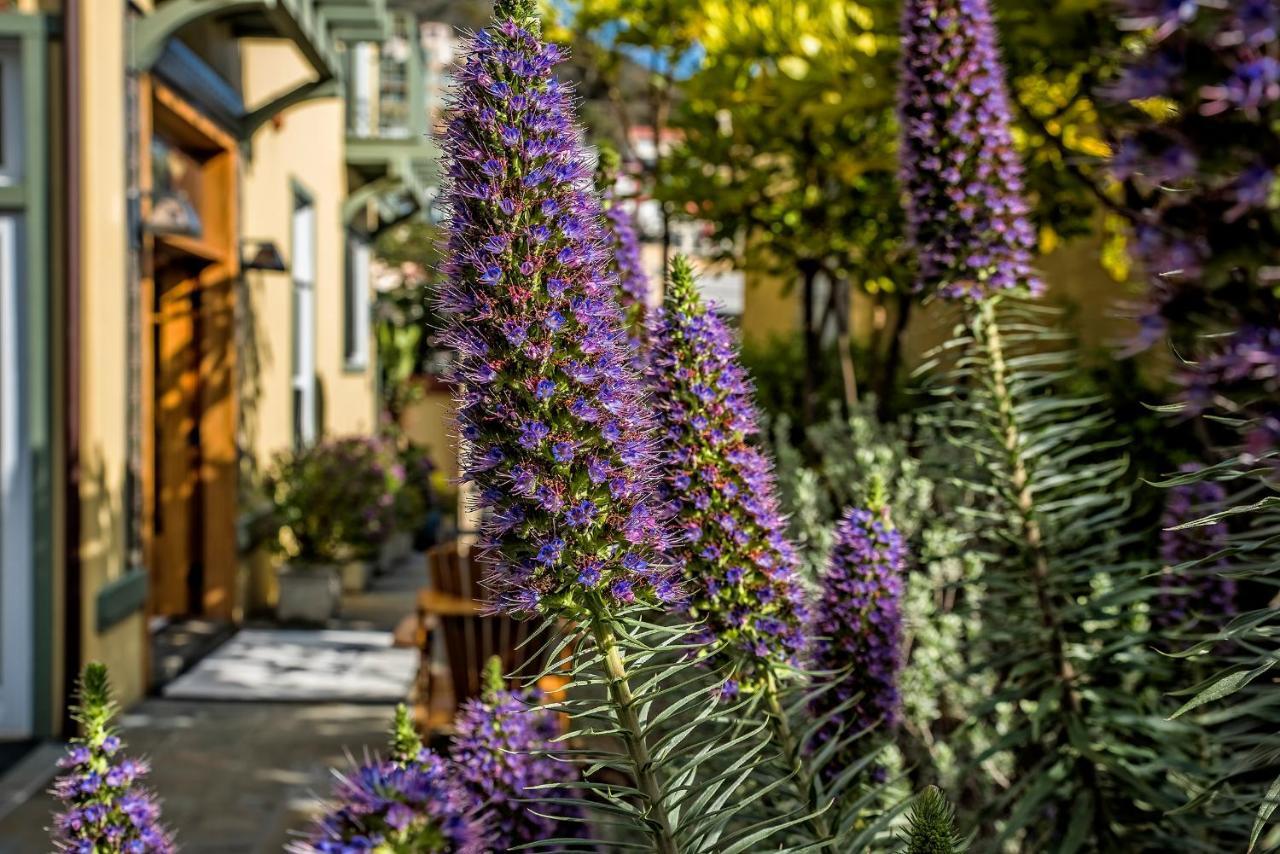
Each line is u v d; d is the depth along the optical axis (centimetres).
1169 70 81
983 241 244
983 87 238
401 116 1547
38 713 598
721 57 485
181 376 889
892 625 197
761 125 510
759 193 525
